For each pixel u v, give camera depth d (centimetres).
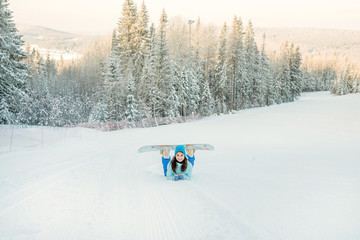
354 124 2564
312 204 380
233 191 460
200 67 4597
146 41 4556
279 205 377
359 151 1192
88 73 6750
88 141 1532
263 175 626
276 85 6906
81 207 384
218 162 880
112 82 3067
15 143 1375
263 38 6231
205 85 4241
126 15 4581
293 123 2784
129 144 1382
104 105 3222
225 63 4775
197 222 323
